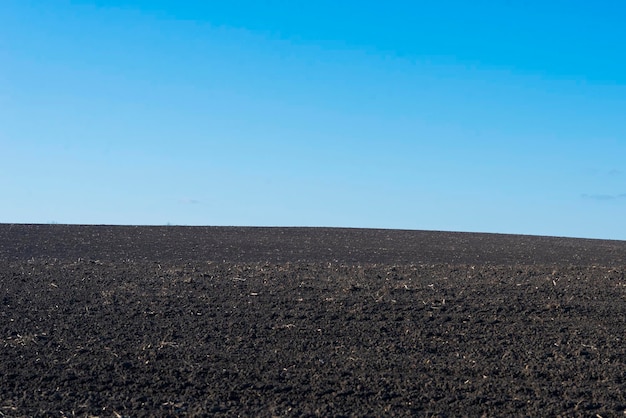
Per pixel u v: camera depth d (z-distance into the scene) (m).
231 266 17.14
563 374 9.30
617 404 8.25
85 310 12.48
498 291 13.81
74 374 9.21
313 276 15.59
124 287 14.23
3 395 8.50
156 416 7.84
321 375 9.19
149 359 9.81
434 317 12.04
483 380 9.05
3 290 13.91
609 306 12.73
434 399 8.41
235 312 12.34
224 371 9.30
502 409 8.12
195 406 8.13
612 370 9.45
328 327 11.47
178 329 11.32
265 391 8.62
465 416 7.91
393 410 8.05
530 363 9.72
